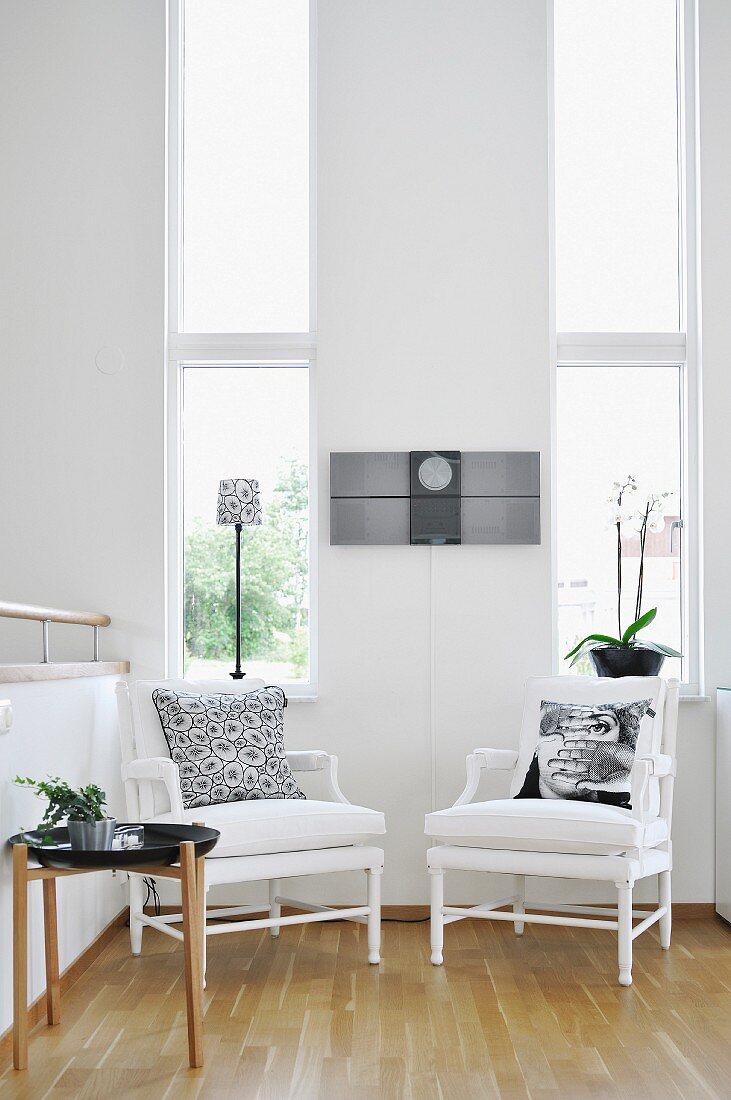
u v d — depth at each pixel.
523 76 4.33
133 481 4.23
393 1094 2.46
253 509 4.14
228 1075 2.56
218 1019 2.95
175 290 4.38
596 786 3.50
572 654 4.11
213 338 4.35
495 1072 2.59
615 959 3.55
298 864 3.33
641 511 4.34
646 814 3.54
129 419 4.25
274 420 4.42
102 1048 2.73
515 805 3.38
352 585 4.23
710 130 4.35
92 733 3.63
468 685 4.20
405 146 4.32
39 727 3.05
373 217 4.30
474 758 3.72
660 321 4.47
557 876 3.32
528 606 4.22
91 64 4.32
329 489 4.25
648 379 4.45
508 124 4.32
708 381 4.30
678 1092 2.47
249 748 3.60
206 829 2.95
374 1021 2.93
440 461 4.22
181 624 4.33
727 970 3.43
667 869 3.66
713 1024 2.91
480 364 4.28
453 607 4.22
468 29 4.34
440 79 4.33
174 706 3.60
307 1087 2.50
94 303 4.27
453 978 3.33
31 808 2.94
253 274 4.45
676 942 3.79
